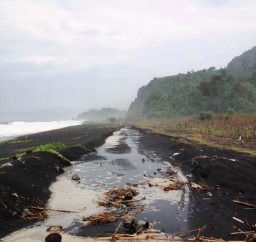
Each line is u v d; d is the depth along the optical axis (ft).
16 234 33.30
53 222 37.17
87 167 72.33
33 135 196.24
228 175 55.01
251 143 103.35
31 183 48.03
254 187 49.75
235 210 41.04
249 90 411.75
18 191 42.34
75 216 39.29
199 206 42.83
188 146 95.81
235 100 384.47
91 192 50.42
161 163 76.64
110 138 151.02
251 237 31.53
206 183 55.21
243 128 132.46
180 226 35.60
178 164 74.08
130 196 45.93
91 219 37.01
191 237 32.53
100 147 112.98
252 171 57.62
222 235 32.96
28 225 35.91
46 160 65.41
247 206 42.60
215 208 41.91
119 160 81.92
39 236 32.96
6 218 35.45
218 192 49.57
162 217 38.55
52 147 93.81
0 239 31.81
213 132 142.92
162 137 142.51
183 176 61.26
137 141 132.67
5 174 44.73
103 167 72.23
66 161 74.59
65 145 104.12
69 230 34.65
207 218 38.14
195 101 417.28
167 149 100.99
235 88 401.90
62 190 51.67
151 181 57.31
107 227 35.42
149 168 70.49
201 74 643.86
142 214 39.68
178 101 469.16
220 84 397.80
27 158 59.62
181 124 207.00
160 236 32.60
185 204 43.75
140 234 33.09
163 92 556.92
